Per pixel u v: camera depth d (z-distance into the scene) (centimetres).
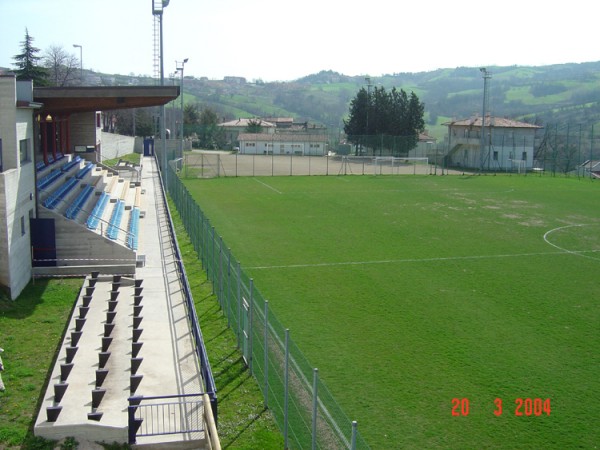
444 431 1359
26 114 2344
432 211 4462
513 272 2728
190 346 1761
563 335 1953
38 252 2439
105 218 3164
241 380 1556
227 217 4075
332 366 1673
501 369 1689
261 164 8625
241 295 1775
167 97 2666
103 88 2595
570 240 3475
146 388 1494
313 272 2661
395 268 2753
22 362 1616
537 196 5416
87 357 1664
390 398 1502
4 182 2016
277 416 1371
